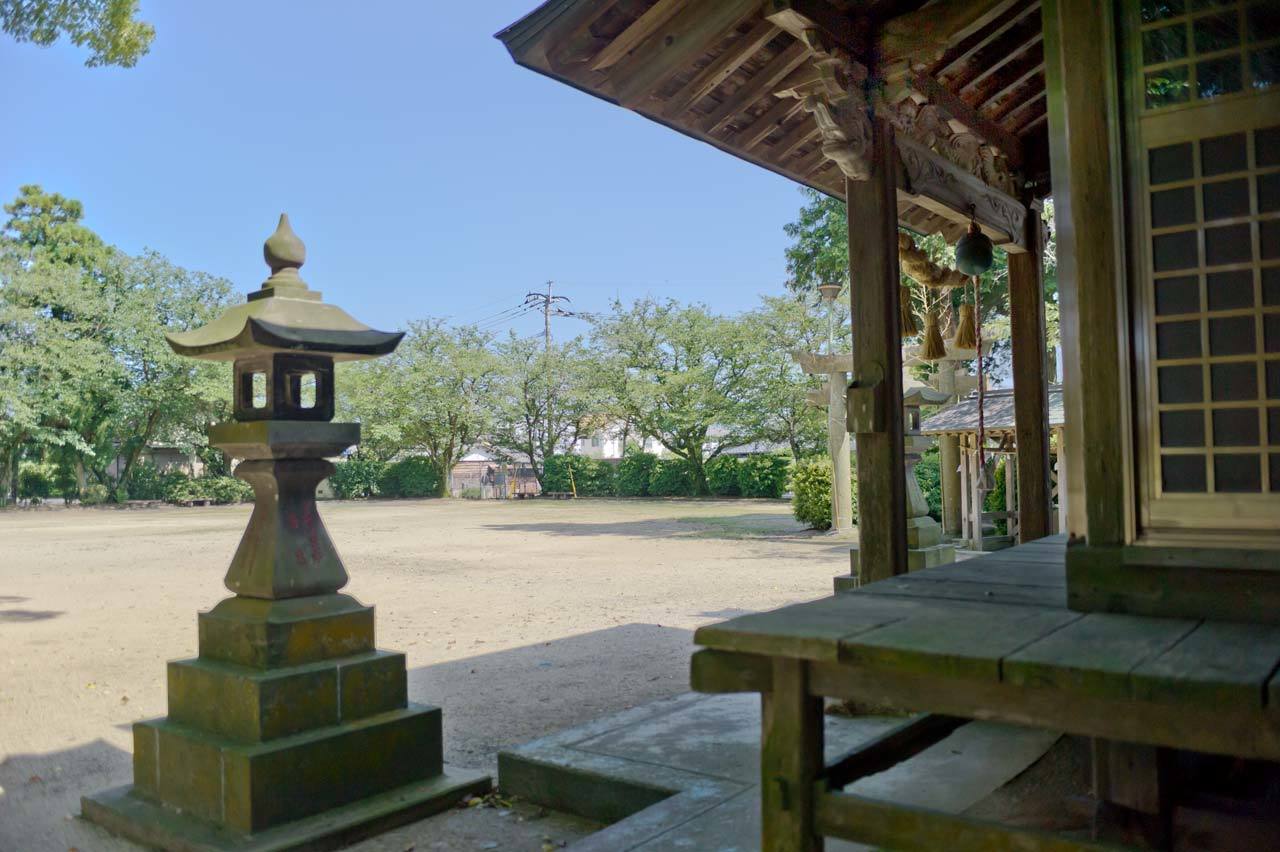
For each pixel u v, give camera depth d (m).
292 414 4.11
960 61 4.93
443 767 4.43
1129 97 2.46
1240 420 2.29
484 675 6.86
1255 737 1.74
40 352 31.11
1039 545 4.08
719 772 3.89
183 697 4.06
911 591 2.77
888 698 2.10
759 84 4.63
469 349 40.09
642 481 38.28
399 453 44.34
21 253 32.31
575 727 4.64
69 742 5.37
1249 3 2.33
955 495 16.39
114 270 34.22
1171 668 1.79
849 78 4.12
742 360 33.84
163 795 3.98
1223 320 2.33
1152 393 2.39
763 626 2.25
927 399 12.48
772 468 33.62
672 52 4.05
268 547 4.02
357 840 3.76
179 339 4.25
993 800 3.43
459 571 13.62
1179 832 3.05
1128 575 2.37
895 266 4.34
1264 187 2.31
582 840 3.20
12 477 34.06
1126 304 2.43
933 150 4.85
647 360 36.16
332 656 4.07
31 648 8.08
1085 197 2.48
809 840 2.18
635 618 9.39
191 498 36.69
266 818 3.65
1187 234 2.38
